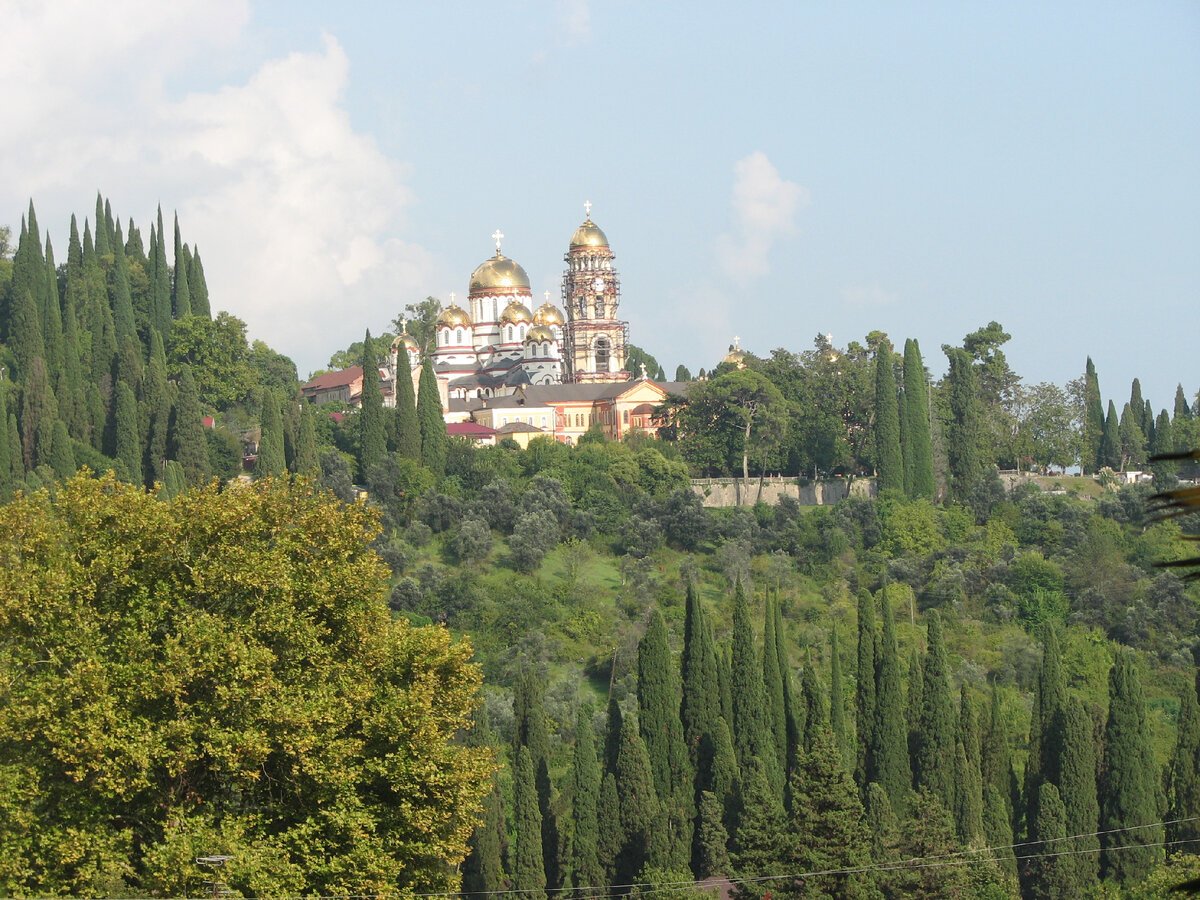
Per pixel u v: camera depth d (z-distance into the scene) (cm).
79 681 10062
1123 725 19200
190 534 11069
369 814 10388
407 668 11112
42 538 10925
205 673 10300
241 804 10769
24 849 9944
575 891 17712
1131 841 18650
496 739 19500
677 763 19825
